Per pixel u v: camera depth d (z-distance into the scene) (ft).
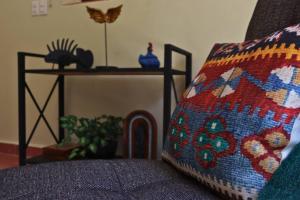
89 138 5.26
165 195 1.98
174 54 5.49
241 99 1.96
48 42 6.54
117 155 5.71
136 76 5.90
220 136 1.95
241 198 1.77
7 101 7.06
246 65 2.09
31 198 1.88
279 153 1.74
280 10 2.62
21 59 5.18
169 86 4.40
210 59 2.70
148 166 2.59
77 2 6.22
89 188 2.11
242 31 5.02
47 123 6.43
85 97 6.34
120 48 5.95
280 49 1.93
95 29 6.13
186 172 2.28
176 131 2.44
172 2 5.49
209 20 5.24
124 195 2.05
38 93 6.66
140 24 5.76
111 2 5.96
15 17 6.81
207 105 2.20
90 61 5.36
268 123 1.77
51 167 2.42
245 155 1.79
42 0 6.51
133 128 5.38
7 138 7.13
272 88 1.84
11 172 2.30
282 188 1.63
